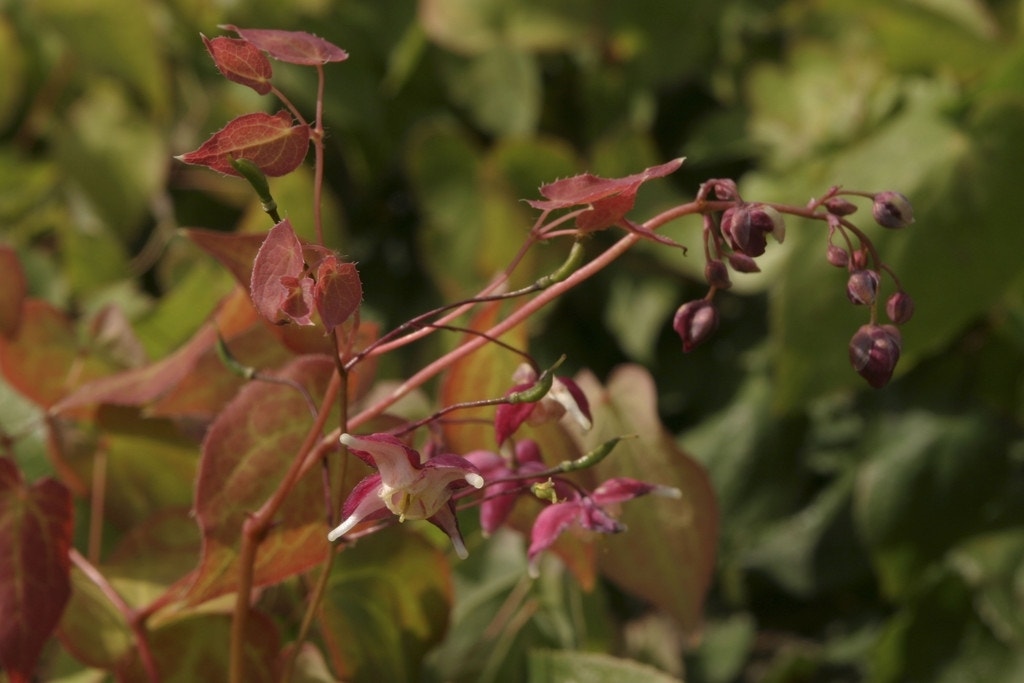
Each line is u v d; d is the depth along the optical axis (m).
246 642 0.66
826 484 0.83
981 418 0.79
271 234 0.58
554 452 0.68
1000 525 0.79
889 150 0.76
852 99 0.80
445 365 0.62
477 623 0.74
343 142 0.87
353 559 0.69
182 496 0.73
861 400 0.81
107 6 0.88
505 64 0.85
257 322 0.69
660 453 0.69
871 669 0.79
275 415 0.64
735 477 0.80
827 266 0.74
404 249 0.90
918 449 0.79
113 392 0.69
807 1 0.82
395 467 0.58
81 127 0.91
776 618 0.84
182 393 0.68
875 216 0.59
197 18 0.90
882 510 0.79
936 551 0.79
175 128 0.90
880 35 0.81
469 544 0.75
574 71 0.89
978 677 0.78
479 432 0.67
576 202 0.59
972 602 0.78
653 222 0.60
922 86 0.80
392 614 0.69
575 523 0.66
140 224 0.90
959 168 0.75
